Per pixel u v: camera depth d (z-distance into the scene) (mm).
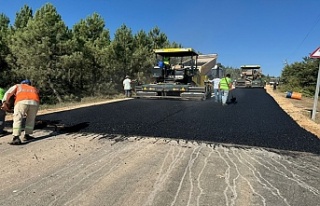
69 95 17609
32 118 5109
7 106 5285
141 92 14820
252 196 2910
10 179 3285
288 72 33000
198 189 3055
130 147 4707
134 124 6609
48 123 6621
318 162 4059
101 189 3031
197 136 5508
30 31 15344
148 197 2850
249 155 4340
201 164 3877
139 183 3195
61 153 4328
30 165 3770
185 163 3910
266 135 5633
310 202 2807
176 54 14969
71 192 2953
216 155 4309
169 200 2791
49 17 15750
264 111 9102
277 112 8906
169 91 14242
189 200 2797
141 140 5180
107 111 8758
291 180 3365
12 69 15320
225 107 10148
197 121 7062
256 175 3506
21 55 15055
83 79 19125
